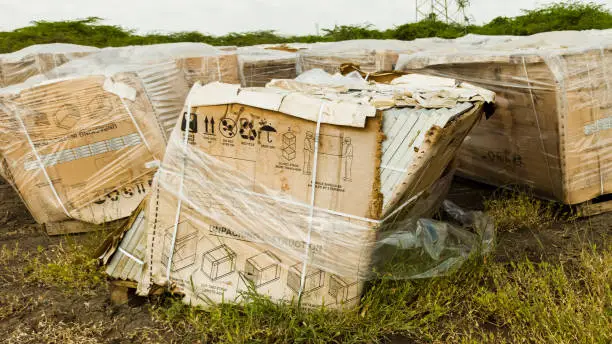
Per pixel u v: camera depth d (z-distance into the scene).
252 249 2.57
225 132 2.49
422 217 3.13
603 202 4.00
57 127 3.59
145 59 4.62
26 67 4.87
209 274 2.65
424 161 2.29
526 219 3.86
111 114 3.68
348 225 2.37
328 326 2.41
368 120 2.29
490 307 2.59
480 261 2.99
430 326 2.51
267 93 2.43
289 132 2.39
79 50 5.20
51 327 2.57
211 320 2.53
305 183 2.41
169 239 2.67
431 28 15.55
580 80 3.59
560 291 2.60
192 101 2.52
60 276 3.00
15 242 3.69
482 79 4.08
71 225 3.76
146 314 2.69
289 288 2.54
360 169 2.32
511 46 4.29
